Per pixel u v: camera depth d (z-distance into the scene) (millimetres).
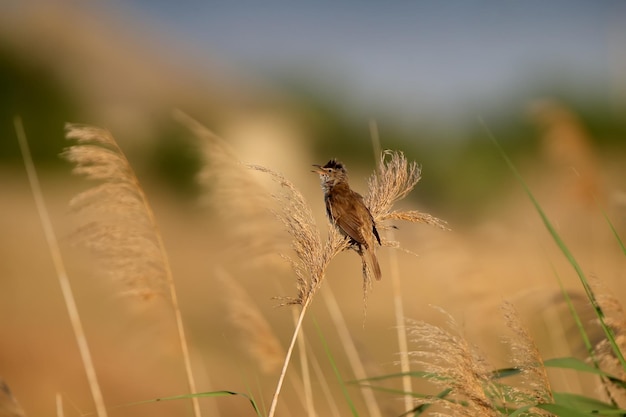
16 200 48031
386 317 31766
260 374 21656
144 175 54906
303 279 9195
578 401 9805
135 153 56750
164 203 51125
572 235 22531
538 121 21859
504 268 19484
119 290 12219
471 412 8656
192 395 9438
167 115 61500
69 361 22016
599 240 21062
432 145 57031
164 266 12195
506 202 40250
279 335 27844
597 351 10469
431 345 8953
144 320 15344
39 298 28859
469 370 8789
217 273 15383
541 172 40094
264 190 13680
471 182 48125
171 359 18516
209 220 44188
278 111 67500
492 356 12305
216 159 13648
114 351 22828
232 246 14055
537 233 24094
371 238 10180
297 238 9258
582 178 21031
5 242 36156
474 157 51344
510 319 9383
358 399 19047
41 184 53875
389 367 24031
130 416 20047
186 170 54656
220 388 21172
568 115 21516
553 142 21359
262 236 13578
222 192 13594
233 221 13742
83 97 64438
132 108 62375
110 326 25172
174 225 45812
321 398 19781
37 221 42188
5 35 66812
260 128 60875
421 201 49625
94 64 68750
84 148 11750
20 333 23297
